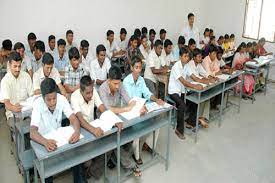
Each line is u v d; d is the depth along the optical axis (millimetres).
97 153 2262
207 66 4023
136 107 2588
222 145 3506
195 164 3102
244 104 4844
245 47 5105
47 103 2141
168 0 6223
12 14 4336
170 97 3688
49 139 2033
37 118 2160
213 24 6957
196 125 3533
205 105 3900
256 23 6188
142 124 2723
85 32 5172
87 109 2521
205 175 2920
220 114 3971
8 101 2621
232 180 2854
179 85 3660
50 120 2262
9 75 2826
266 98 5168
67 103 2322
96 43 5383
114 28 5539
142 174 2898
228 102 4711
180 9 6508
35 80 3053
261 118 4297
